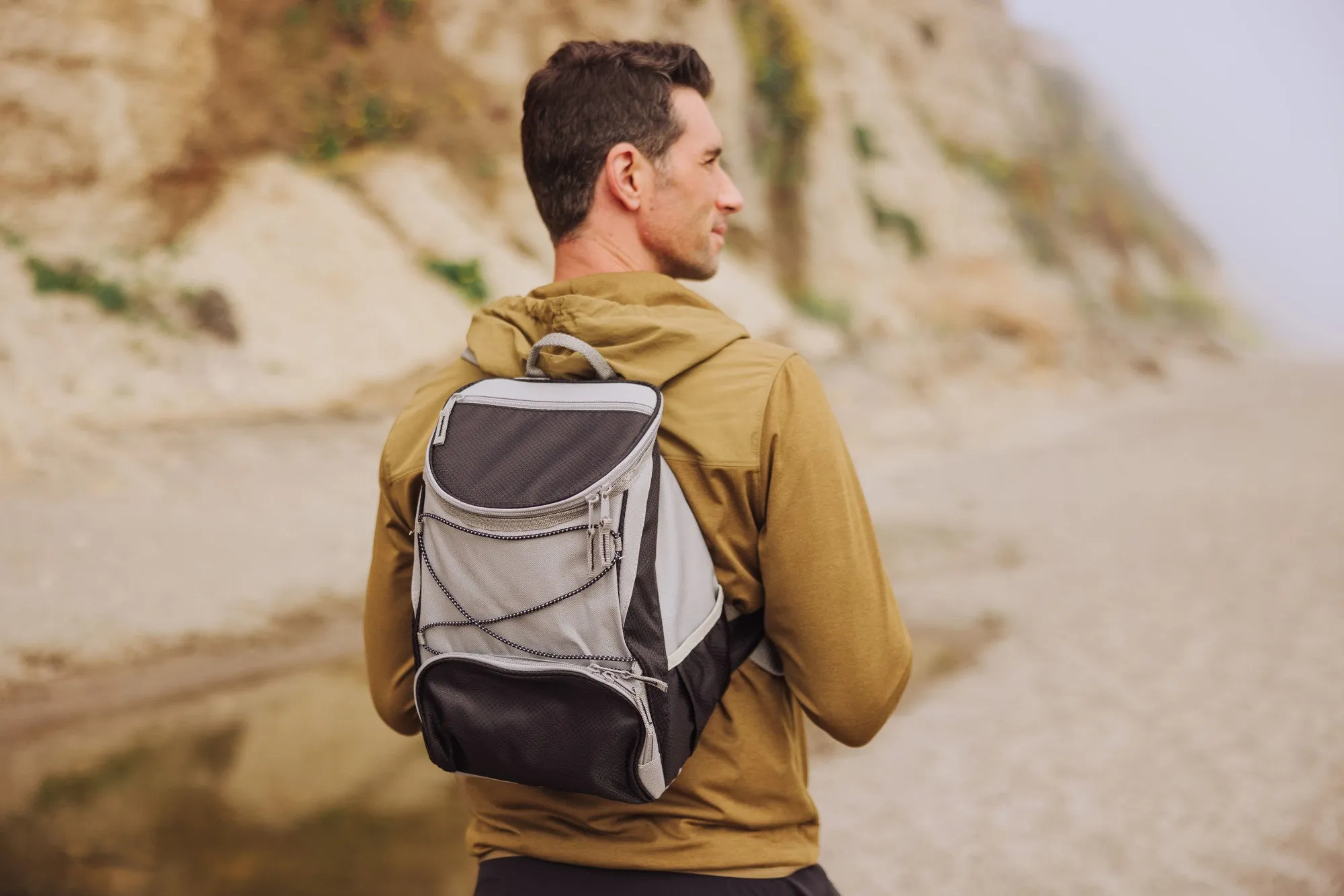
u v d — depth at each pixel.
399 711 1.33
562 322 1.11
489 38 14.00
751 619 1.09
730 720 1.09
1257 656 5.59
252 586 6.66
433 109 13.24
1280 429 15.95
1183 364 24.55
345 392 10.00
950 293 19.41
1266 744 4.39
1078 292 23.92
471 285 11.80
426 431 1.19
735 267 16.23
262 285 10.41
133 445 8.35
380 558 1.26
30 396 8.34
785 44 18.20
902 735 4.58
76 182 10.23
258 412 9.33
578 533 0.96
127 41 10.81
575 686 0.95
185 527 7.46
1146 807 3.83
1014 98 27.41
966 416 15.97
